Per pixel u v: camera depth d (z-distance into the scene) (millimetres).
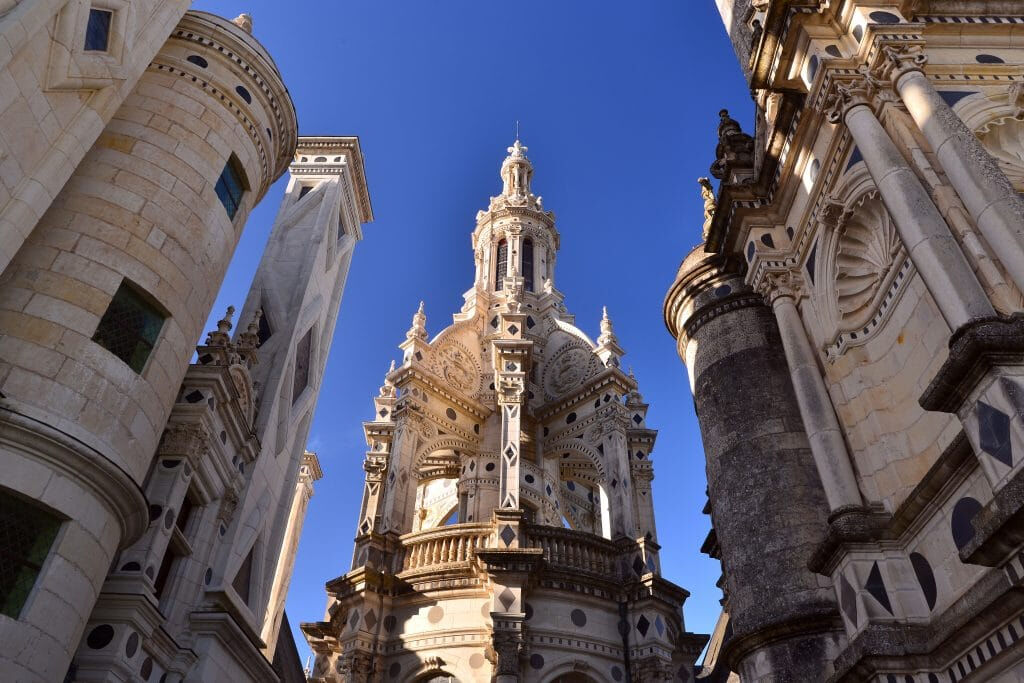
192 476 14797
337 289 24484
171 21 14359
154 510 13719
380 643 22828
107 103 12406
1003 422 7785
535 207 43312
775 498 14008
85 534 10742
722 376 16125
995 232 8734
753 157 16922
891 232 11953
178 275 13828
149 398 12625
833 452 11922
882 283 12102
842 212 12961
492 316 36000
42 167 11047
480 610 22484
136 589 12508
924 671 9430
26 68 10625
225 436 16391
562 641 22391
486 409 32062
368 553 24531
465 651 21906
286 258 21641
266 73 17500
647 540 25297
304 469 31125
